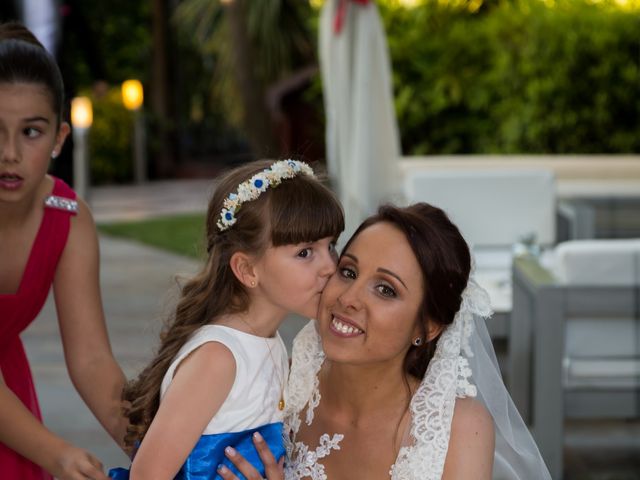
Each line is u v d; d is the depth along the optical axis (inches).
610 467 145.9
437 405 73.1
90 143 554.3
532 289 137.3
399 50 280.7
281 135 344.8
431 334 74.7
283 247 75.8
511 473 83.2
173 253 321.1
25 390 86.9
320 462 78.3
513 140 274.5
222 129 641.0
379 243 71.7
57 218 83.0
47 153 76.5
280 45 377.7
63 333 86.0
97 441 153.8
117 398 83.7
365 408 76.8
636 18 265.3
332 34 217.0
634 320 135.9
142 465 72.0
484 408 75.5
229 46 388.8
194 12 417.1
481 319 82.4
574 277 135.1
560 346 134.4
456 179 207.3
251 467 73.7
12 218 80.7
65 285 85.0
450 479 72.0
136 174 570.3
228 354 74.6
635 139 269.3
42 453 75.0
